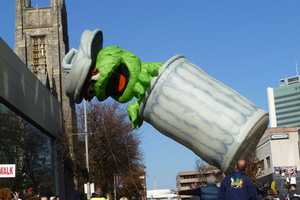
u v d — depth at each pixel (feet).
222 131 31.58
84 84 33.17
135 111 33.71
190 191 38.88
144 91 33.04
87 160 164.66
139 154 197.36
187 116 32.12
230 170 32.19
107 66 32.68
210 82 32.78
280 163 199.41
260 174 205.77
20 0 296.92
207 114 31.83
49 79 277.85
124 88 33.60
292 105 437.58
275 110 443.73
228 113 31.76
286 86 439.22
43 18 296.92
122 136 190.29
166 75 32.76
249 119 31.55
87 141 168.96
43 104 164.76
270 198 53.52
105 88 33.37
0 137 114.73
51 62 289.33
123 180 224.53
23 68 140.05
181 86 32.48
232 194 30.60
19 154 131.03
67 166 187.11
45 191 155.84
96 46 33.35
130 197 255.09
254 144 32.40
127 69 33.47
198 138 32.27
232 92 32.63
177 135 32.99
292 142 200.95
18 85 132.77
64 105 263.70
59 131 187.32
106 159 188.44
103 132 187.42
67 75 33.40
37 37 294.87
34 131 151.84
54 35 293.64
